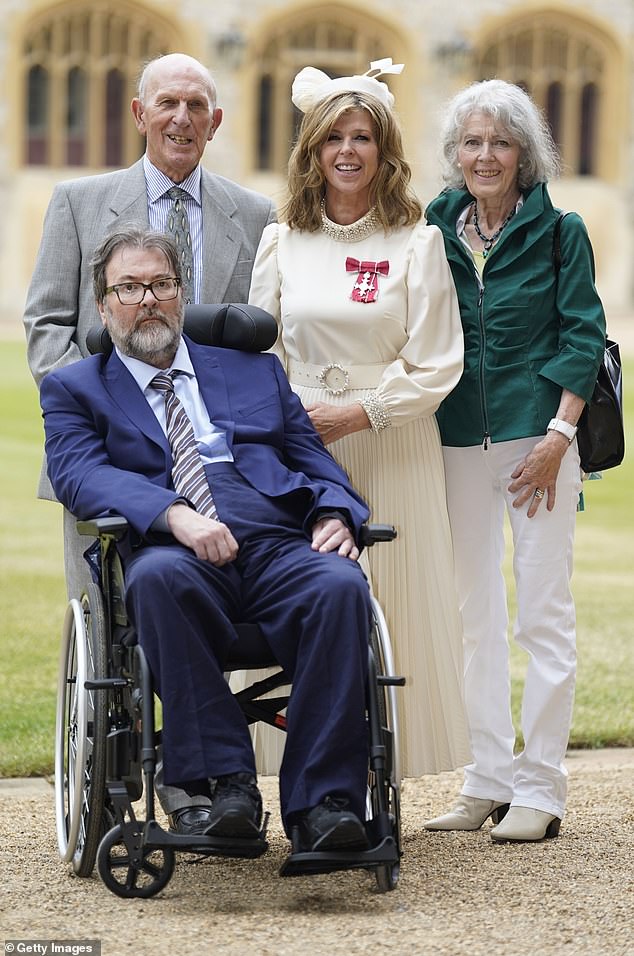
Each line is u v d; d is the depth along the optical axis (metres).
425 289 16.12
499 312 16.19
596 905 13.55
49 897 13.95
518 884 14.30
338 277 16.48
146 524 13.83
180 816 14.45
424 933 12.74
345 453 16.53
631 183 118.12
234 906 13.62
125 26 111.94
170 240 15.27
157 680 13.31
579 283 16.08
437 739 16.55
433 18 114.44
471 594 16.91
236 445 15.15
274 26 113.25
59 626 29.62
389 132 16.30
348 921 13.09
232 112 113.19
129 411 14.98
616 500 50.84
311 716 13.21
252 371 15.78
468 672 16.98
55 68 111.25
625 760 20.61
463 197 16.64
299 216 16.73
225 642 13.56
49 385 15.22
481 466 16.59
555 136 118.88
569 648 16.38
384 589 16.45
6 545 39.88
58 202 17.94
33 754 20.11
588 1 115.75
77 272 17.84
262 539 14.38
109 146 113.44
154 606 13.23
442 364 16.02
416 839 16.36
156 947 12.35
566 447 15.95
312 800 12.93
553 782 16.22
